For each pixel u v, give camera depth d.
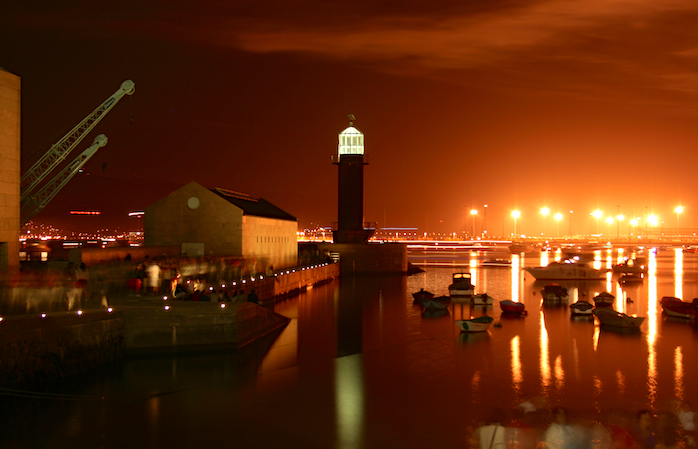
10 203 40.44
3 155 39.78
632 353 38.66
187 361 33.88
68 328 29.38
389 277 96.25
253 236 65.50
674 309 53.16
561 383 32.00
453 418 26.84
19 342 26.92
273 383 31.48
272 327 43.62
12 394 26.22
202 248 61.88
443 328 47.31
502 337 43.75
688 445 23.56
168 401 28.33
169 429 25.16
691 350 39.47
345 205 101.81
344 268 99.75
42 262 46.59
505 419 26.09
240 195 73.38
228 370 33.03
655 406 28.38
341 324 48.78
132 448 23.36
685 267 129.62
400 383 31.95
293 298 65.75
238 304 36.53
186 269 50.19
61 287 33.31
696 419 26.27
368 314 54.31
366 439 24.55
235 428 25.45
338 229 102.94
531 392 30.45
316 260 88.38
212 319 35.25
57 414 26.23
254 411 27.41
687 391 30.59
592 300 66.94
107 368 31.56
